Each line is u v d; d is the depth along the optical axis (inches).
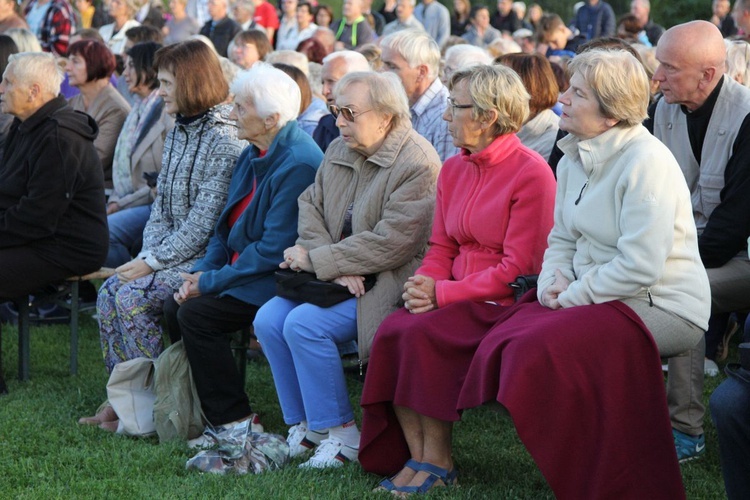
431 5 820.0
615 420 171.9
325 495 194.7
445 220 213.8
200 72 252.2
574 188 188.9
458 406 180.4
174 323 241.9
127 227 341.4
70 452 223.3
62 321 350.3
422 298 202.4
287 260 222.7
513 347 171.6
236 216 247.4
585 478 171.9
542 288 188.2
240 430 215.9
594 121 180.4
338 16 1246.9
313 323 213.0
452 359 189.3
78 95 387.5
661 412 173.0
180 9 685.3
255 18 724.0
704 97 233.8
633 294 175.5
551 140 277.3
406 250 215.6
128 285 250.2
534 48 625.6
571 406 170.9
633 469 171.6
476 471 210.5
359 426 239.0
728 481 167.2
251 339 302.8
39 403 259.4
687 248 179.9
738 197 227.0
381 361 197.9
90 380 283.3
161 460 217.8
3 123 331.9
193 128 255.6
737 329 310.0
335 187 227.0
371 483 203.0
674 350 180.4
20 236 270.5
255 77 237.5
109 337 258.7
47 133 269.3
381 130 219.9
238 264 232.7
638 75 177.9
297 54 360.8
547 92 275.0
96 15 810.8
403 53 286.7
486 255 206.5
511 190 201.3
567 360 170.2
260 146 244.1
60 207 271.0
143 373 241.4
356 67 298.7
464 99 201.0
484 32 812.6
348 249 214.5
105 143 371.2
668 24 1108.5
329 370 214.2
